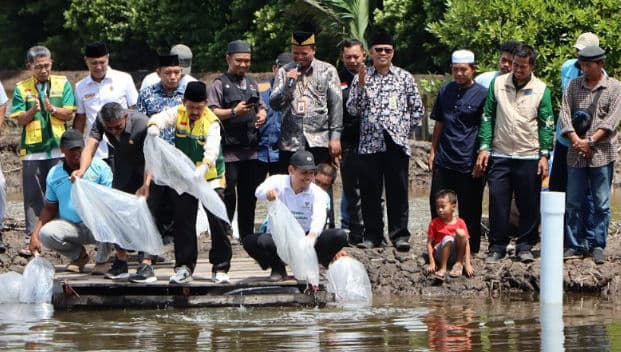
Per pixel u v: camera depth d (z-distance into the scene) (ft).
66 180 43.52
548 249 41.68
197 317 39.42
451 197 44.96
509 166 45.32
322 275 44.80
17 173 85.87
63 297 41.04
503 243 46.19
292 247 40.91
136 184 42.06
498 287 44.65
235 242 50.83
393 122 46.68
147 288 41.24
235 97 45.98
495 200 45.50
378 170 47.19
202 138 40.42
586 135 44.39
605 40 61.11
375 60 47.14
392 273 45.78
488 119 45.44
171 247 48.70
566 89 44.86
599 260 44.98
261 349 34.04
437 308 41.29
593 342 34.88
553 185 46.50
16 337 36.24
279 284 41.93
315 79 46.52
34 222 48.11
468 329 37.17
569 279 44.34
